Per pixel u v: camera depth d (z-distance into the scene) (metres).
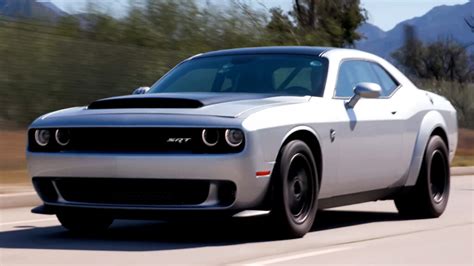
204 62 9.05
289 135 7.60
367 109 8.70
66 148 7.66
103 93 19.22
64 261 6.79
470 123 28.98
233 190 7.25
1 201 11.09
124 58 19.69
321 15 31.47
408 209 9.73
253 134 7.20
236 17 24.22
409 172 9.39
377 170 8.80
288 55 8.78
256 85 8.48
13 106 17.70
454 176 18.36
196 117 7.27
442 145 9.91
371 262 6.88
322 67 8.57
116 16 22.44
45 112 18.19
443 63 46.91
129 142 7.38
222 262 6.73
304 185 7.84
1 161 14.32
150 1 22.86
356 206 11.14
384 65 9.59
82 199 7.68
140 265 6.60
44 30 19.56
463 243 7.93
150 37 22.53
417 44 46.78
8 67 17.89
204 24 23.52
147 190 7.39
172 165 7.20
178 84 8.82
